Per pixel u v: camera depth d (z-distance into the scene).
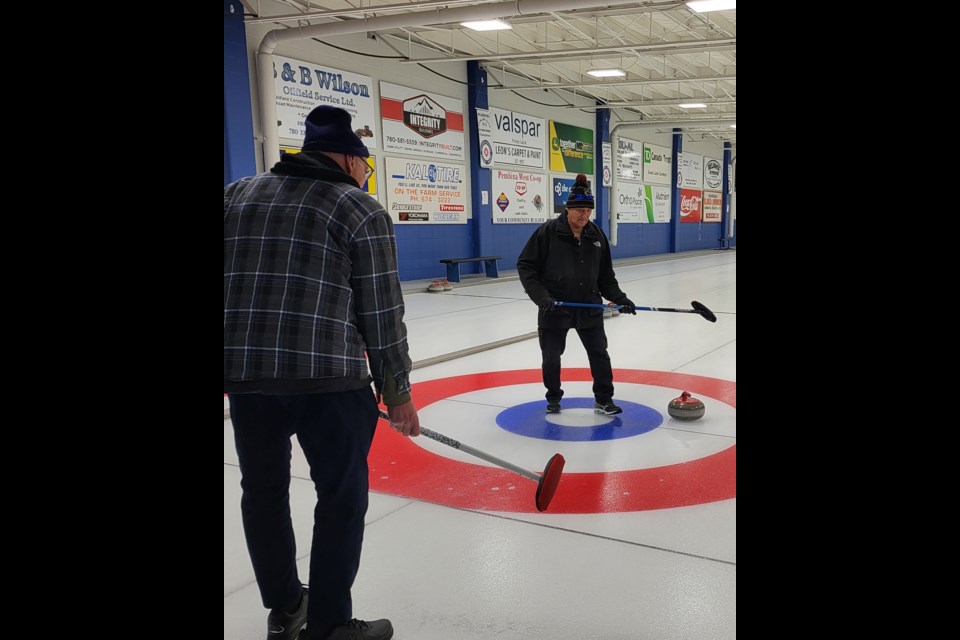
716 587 2.36
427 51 14.14
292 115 11.52
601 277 4.52
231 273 1.84
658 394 5.20
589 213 4.30
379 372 1.96
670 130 25.62
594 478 3.45
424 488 3.37
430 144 14.50
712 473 3.49
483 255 16.14
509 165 17.06
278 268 1.82
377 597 2.34
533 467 3.64
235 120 10.02
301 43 11.59
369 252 1.87
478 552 2.67
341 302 1.86
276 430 1.93
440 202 14.93
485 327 8.54
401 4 10.13
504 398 5.17
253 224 1.85
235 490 3.34
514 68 16.58
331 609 1.89
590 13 11.87
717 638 2.06
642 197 24.14
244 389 1.81
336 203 1.86
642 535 2.79
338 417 1.88
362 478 1.94
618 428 4.32
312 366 1.79
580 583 2.41
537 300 4.36
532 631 2.12
